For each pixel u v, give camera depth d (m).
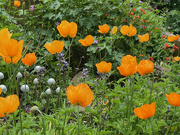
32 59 1.81
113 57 3.88
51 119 1.56
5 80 3.36
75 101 1.22
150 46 4.91
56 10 4.28
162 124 1.91
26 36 3.87
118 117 2.15
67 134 1.75
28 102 2.98
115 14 4.28
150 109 1.44
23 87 2.06
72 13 4.12
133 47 4.23
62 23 2.07
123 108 2.07
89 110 1.90
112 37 3.78
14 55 1.44
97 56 4.31
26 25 4.68
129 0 4.53
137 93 2.25
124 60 1.73
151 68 1.70
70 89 1.21
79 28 4.56
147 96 2.20
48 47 1.93
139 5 4.89
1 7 4.01
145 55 4.53
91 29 4.46
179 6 8.77
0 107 1.12
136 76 2.54
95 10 4.22
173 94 1.54
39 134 1.60
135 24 4.62
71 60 4.56
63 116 1.80
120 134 2.13
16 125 1.58
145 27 4.57
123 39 4.32
